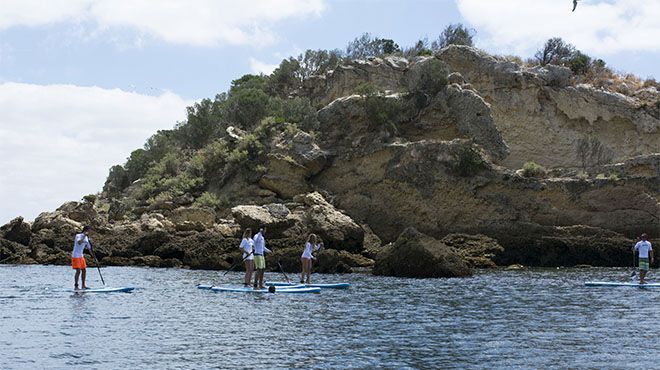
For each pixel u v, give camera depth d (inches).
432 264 1749.5
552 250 2266.2
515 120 2800.2
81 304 1178.0
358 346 813.9
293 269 1935.3
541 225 2351.1
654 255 2217.0
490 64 2851.9
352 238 2183.8
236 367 709.3
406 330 920.3
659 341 845.2
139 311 1092.5
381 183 2524.6
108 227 2449.6
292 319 1012.5
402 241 1800.0
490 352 781.9
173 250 2171.5
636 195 2358.5
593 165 2721.5
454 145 2461.9
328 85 3061.0
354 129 2672.2
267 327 943.0
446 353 775.7
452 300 1245.7
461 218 2426.2
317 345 819.4
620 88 2913.4
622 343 833.5
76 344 822.5
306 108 2854.3
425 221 2459.4
